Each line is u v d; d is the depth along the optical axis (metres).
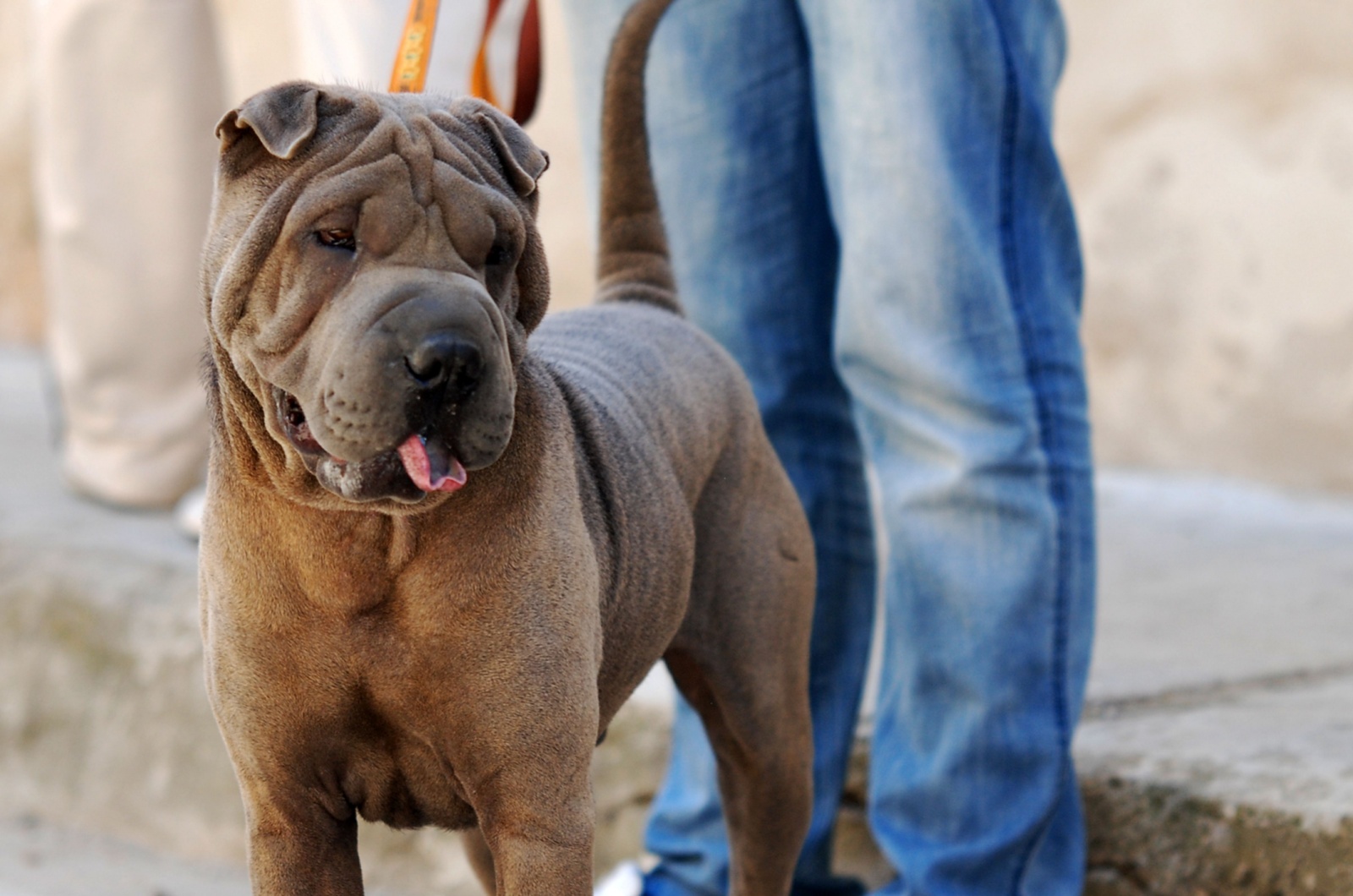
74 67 6.84
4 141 12.56
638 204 3.34
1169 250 8.36
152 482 6.77
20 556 5.94
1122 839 3.64
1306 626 5.24
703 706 3.21
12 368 11.81
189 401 6.91
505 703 2.45
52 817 5.46
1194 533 7.05
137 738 5.28
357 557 2.38
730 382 3.19
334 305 2.27
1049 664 3.33
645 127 3.33
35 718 5.54
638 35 3.29
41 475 7.57
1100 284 8.61
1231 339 8.16
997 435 3.26
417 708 2.46
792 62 3.57
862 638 3.80
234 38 11.19
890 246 3.29
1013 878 3.37
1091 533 3.37
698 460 3.01
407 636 2.43
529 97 3.66
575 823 2.51
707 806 3.71
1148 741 3.83
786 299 3.67
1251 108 8.05
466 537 2.40
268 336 2.30
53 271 7.00
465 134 2.45
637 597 2.79
